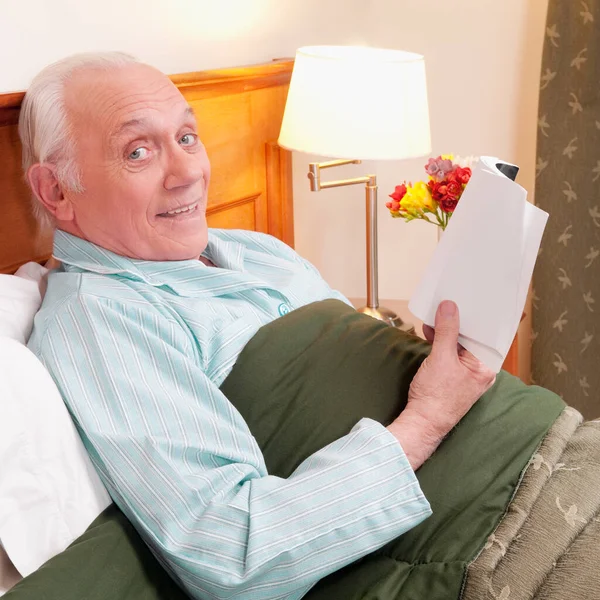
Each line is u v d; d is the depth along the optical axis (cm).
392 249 282
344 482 110
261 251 169
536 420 128
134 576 106
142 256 139
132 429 114
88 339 119
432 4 260
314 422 125
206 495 110
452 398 122
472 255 119
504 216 114
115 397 116
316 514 108
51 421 111
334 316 139
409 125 196
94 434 113
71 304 122
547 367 259
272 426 126
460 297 122
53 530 108
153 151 136
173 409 116
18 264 147
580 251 246
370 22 268
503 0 252
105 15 167
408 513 112
